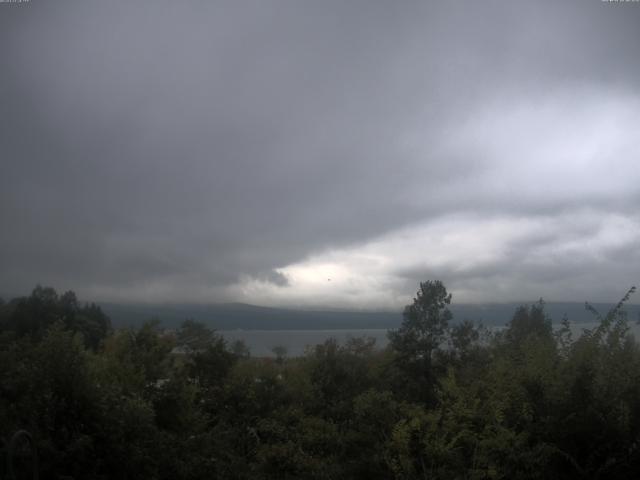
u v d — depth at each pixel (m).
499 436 8.14
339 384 16.64
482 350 15.41
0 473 6.54
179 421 11.85
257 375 16.27
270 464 11.80
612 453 7.73
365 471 9.57
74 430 7.55
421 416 9.41
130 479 7.90
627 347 9.30
